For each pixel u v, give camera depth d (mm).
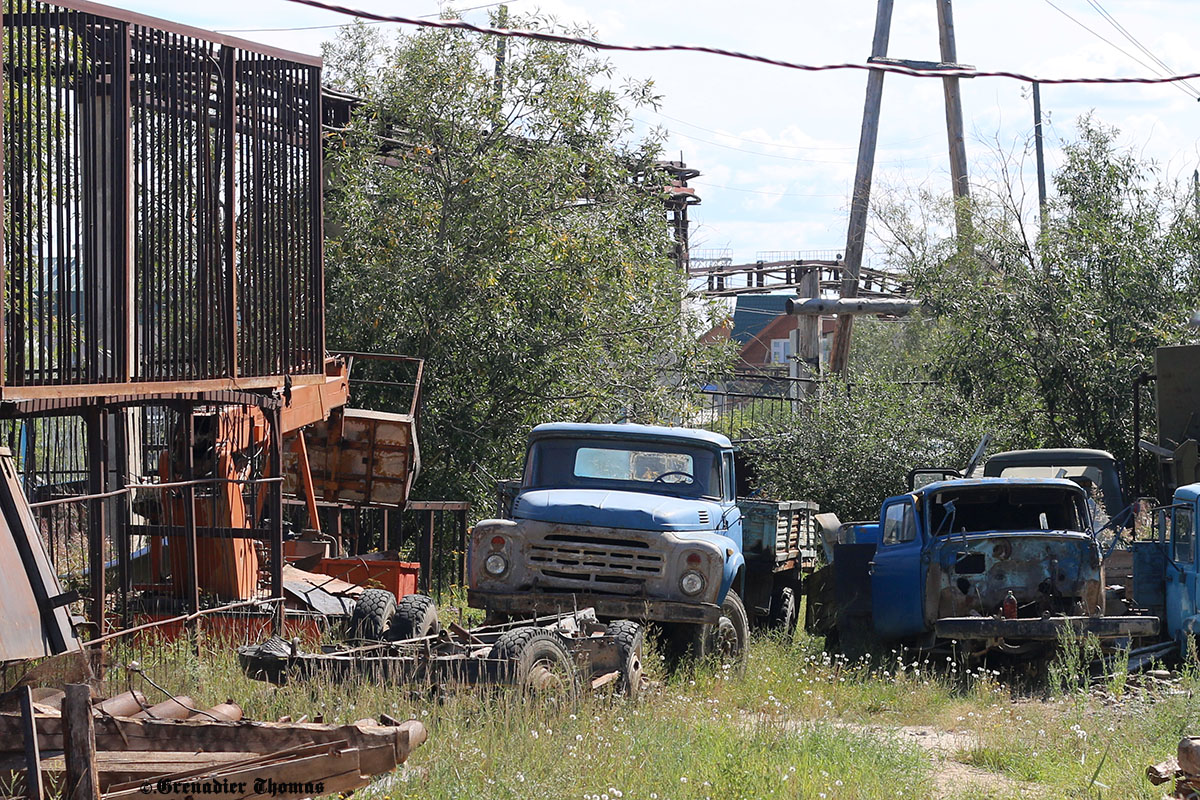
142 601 18094
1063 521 22719
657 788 11922
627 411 31859
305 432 25188
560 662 14969
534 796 11227
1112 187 39375
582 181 31391
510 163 30641
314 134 20250
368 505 25422
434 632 17344
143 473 20797
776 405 46219
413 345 30422
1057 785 13469
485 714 13367
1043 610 20734
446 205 30594
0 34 13422
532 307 30891
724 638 19422
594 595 18312
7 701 10344
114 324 15555
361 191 30812
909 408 37531
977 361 38469
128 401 16016
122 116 15680
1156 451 27516
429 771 11609
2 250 13406
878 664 21688
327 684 14031
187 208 17188
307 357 20203
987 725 16391
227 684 14789
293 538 22062
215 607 18125
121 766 9703
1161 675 19000
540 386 31391
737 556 19438
